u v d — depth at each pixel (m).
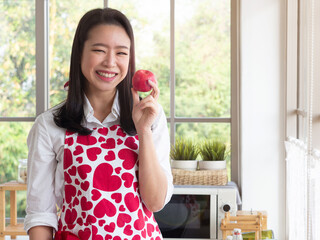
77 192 1.50
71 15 4.55
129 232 1.49
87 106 1.54
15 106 4.57
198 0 4.47
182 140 4.04
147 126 1.48
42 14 4.52
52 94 4.57
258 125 4.04
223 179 3.78
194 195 3.59
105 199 1.49
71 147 1.51
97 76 1.48
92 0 4.52
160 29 4.50
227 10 4.45
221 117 4.45
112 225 1.48
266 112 4.03
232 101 4.43
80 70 1.54
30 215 1.52
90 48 1.47
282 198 4.02
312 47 2.58
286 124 3.90
